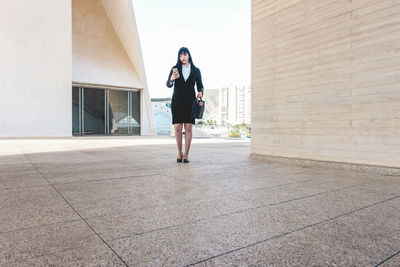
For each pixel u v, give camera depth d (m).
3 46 16.64
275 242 1.39
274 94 5.15
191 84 4.36
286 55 4.91
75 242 1.35
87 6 23.56
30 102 17.38
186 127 4.47
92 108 22.17
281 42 5.01
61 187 2.59
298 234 1.50
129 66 24.64
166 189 2.55
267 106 5.32
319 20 4.33
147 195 2.32
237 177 3.21
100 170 3.64
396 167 3.39
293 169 3.90
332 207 2.02
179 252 1.26
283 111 4.96
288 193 2.45
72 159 4.88
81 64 21.69
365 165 3.70
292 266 1.14
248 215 1.82
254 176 3.29
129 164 4.26
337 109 4.07
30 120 17.36
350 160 3.89
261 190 2.55
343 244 1.37
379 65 3.56
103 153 6.14
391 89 3.44
